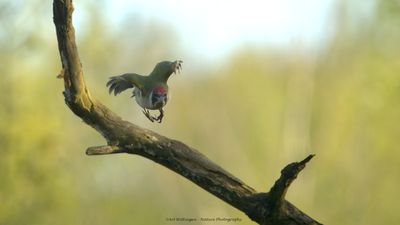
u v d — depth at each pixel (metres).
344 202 25.97
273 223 6.43
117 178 23.02
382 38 18.11
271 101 32.25
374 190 25.59
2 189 18.14
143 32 25.36
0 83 18.48
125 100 21.83
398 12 17.66
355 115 24.41
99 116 6.27
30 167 18.53
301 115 28.83
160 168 27.31
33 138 18.42
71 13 5.87
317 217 26.16
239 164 31.06
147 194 26.22
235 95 35.62
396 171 24.70
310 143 28.20
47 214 18.80
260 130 30.92
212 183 6.45
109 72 21.36
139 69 25.23
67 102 6.25
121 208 22.80
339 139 26.28
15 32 18.42
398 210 25.48
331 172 26.52
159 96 7.14
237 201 6.41
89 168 20.81
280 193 6.23
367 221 25.66
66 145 19.62
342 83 26.33
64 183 19.05
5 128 18.19
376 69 18.28
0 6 18.11
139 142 6.43
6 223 18.19
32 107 18.77
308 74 29.09
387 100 18.44
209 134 34.09
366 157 25.06
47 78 19.23
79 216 20.89
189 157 6.48
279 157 29.41
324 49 28.73
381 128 19.22
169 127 35.53
